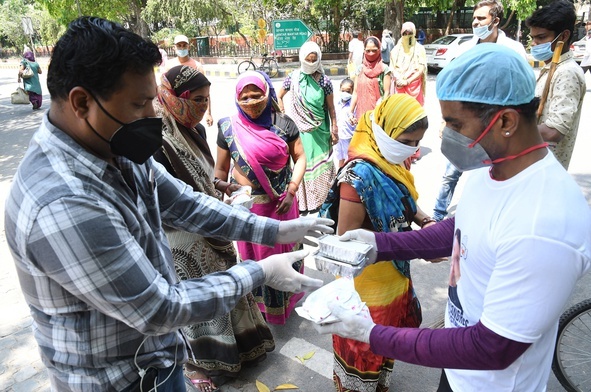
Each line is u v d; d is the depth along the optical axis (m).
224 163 3.01
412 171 5.84
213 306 1.29
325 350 2.89
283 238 1.75
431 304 3.28
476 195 1.27
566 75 2.79
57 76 1.09
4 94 16.03
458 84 1.12
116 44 1.07
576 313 2.29
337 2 18.41
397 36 15.71
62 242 1.07
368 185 1.90
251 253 2.98
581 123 7.48
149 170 1.45
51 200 1.07
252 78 2.69
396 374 2.64
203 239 2.35
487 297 1.15
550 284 1.06
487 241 1.19
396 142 1.87
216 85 14.11
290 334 3.06
